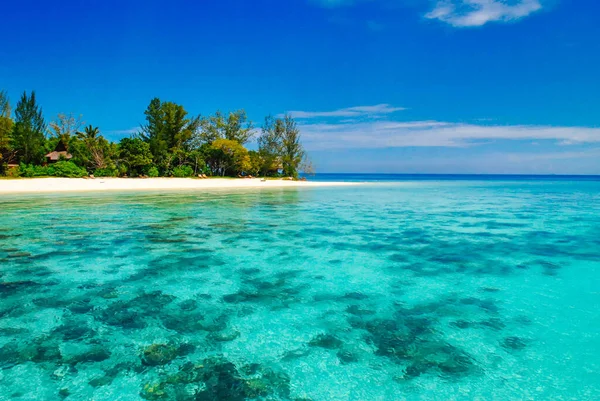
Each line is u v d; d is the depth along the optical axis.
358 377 3.55
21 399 3.16
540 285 6.26
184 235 10.38
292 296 5.72
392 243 9.52
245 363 3.78
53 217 13.21
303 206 18.47
